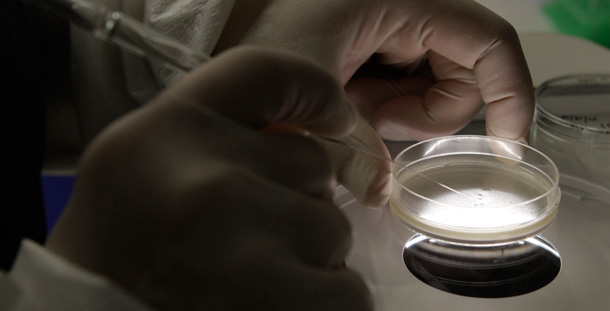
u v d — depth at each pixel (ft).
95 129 1.36
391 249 1.41
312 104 1.21
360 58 1.56
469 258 1.39
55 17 1.42
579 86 1.73
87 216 1.12
